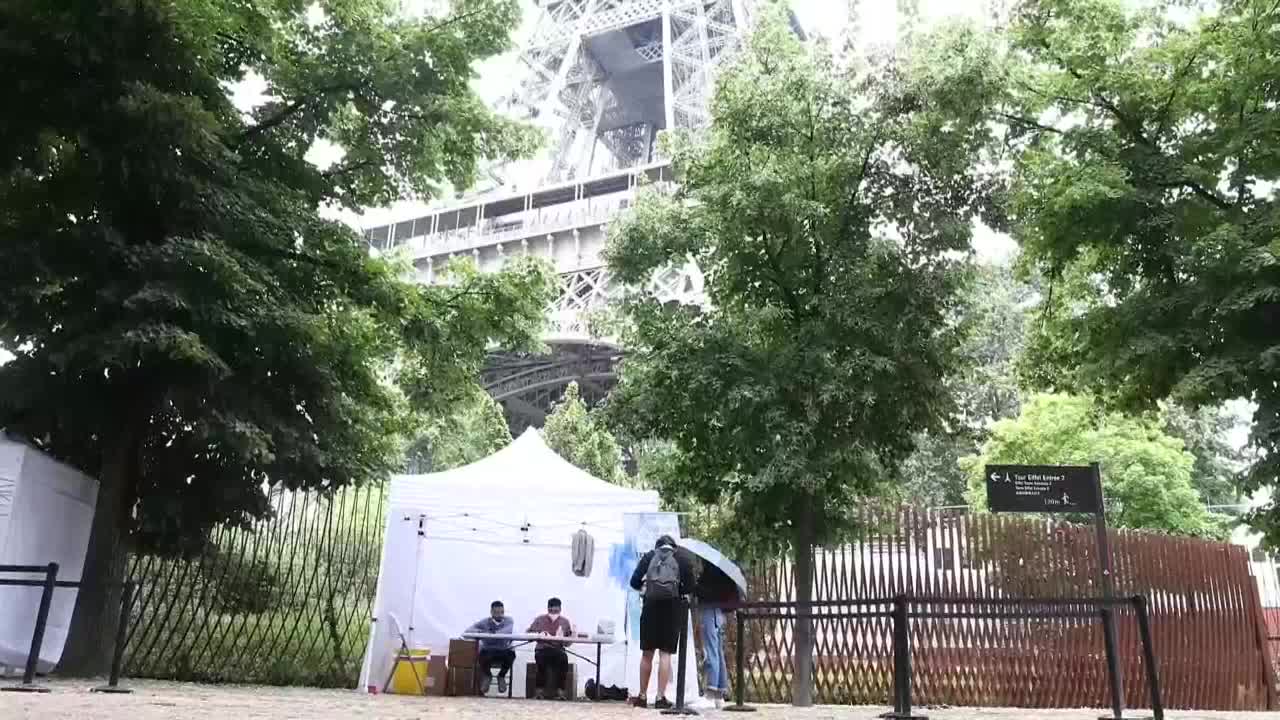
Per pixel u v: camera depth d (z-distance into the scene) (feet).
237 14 31.60
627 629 33.42
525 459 38.50
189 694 24.81
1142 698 38.11
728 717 24.73
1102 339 31.96
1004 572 37.70
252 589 36.70
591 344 140.26
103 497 31.71
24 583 25.00
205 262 28.27
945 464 96.94
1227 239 27.53
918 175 32.68
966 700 36.19
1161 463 71.56
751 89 32.78
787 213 29.73
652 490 39.32
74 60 26.68
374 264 35.01
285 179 36.55
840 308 30.27
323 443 33.76
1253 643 43.42
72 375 31.14
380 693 32.63
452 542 36.06
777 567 37.37
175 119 27.48
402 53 35.96
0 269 28.02
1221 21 31.83
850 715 26.04
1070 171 31.22
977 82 29.84
